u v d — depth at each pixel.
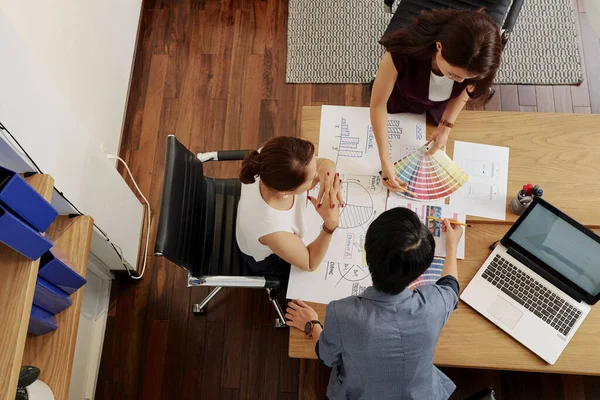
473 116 1.82
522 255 1.61
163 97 2.76
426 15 1.58
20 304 1.13
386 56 1.72
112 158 2.47
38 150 1.38
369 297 1.26
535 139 1.78
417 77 1.70
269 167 1.35
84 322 2.13
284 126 2.71
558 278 1.57
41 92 1.40
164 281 2.41
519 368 1.51
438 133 1.75
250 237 1.61
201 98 2.76
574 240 1.49
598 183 1.72
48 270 1.29
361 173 1.74
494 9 2.23
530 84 2.74
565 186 1.72
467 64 1.45
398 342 1.25
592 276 1.51
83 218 1.60
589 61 2.77
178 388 2.25
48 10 1.71
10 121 1.22
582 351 1.52
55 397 1.42
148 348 2.31
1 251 1.18
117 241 2.08
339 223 1.67
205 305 2.36
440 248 1.64
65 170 1.57
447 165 1.73
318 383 2.24
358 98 2.75
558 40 2.79
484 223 1.69
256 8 2.94
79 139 1.68
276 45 2.86
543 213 1.49
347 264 1.62
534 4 2.86
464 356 1.52
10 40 1.21
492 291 1.59
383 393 1.38
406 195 1.71
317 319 1.55
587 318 1.55
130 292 2.40
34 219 1.14
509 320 1.55
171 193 1.58
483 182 1.73
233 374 2.27
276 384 2.25
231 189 2.01
